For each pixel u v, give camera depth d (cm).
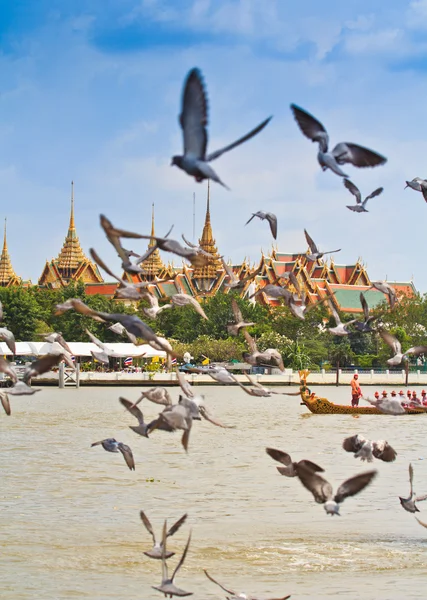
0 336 2167
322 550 2739
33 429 6128
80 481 3853
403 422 7212
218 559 2650
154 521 3102
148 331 1638
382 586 2394
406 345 14200
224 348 12950
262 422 7075
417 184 2094
